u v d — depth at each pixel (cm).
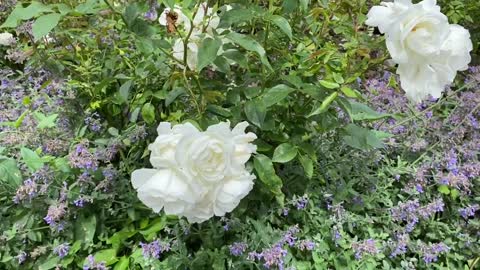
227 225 48
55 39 59
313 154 48
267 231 48
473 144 61
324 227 51
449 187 58
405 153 61
